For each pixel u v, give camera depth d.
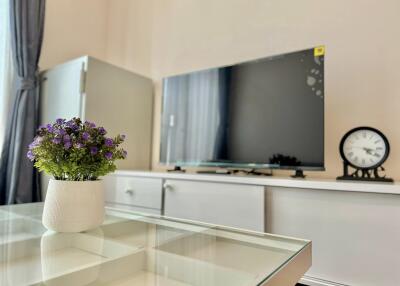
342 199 1.15
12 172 1.96
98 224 0.86
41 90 2.20
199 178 1.51
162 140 2.12
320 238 1.18
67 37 2.50
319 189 1.20
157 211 1.65
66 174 0.84
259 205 1.31
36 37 2.17
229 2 2.16
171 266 0.71
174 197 1.59
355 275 1.11
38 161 0.83
